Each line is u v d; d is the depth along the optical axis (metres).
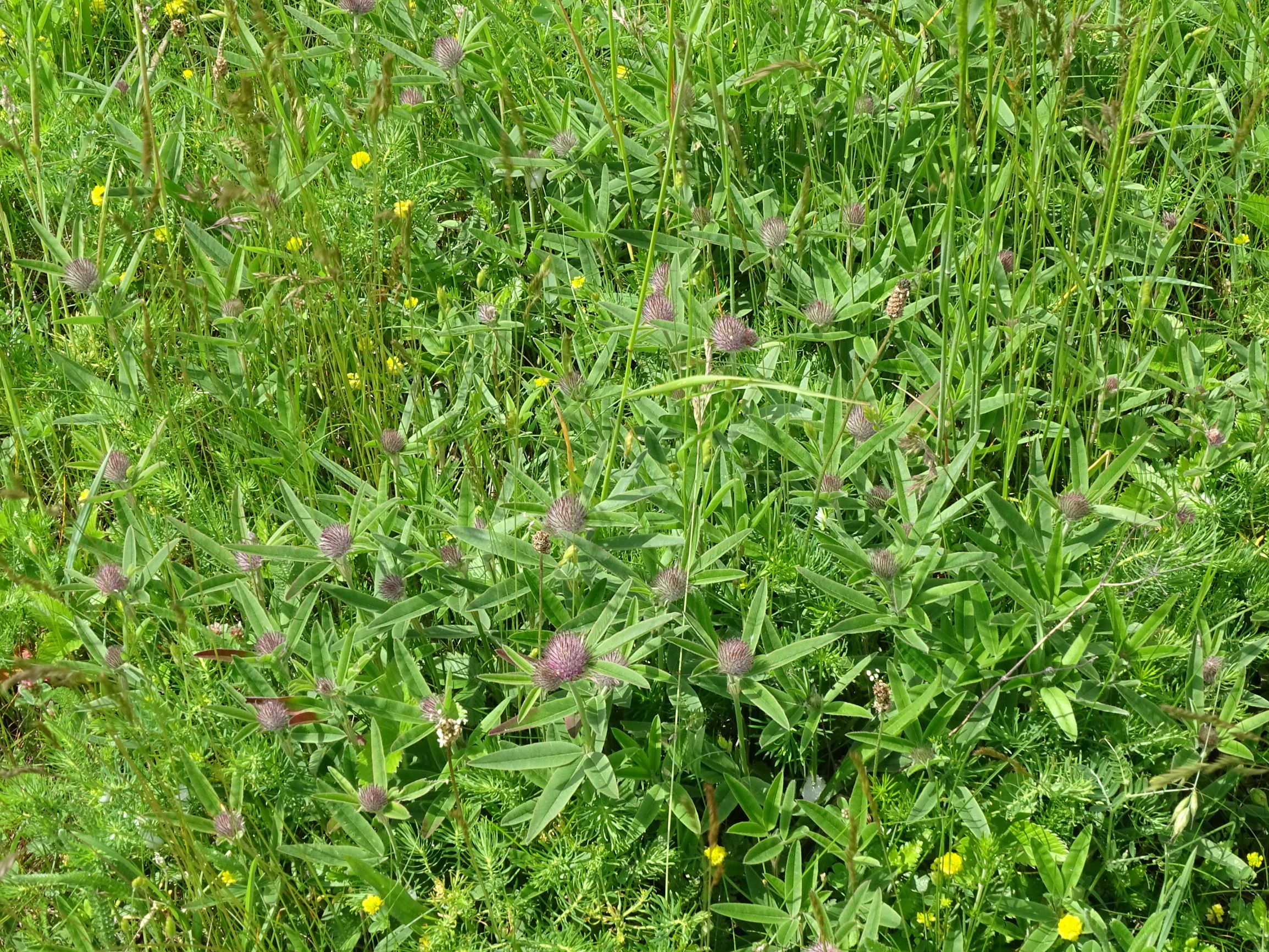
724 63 0.82
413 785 0.60
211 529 0.73
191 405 0.77
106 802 0.60
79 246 0.78
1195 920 0.57
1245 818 0.61
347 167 0.90
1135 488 0.68
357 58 0.88
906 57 0.87
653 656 0.63
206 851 0.60
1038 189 0.71
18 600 0.69
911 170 0.85
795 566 0.64
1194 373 0.74
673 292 0.66
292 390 0.76
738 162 0.72
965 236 0.77
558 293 0.81
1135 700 0.59
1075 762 0.60
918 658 0.61
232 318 0.76
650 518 0.65
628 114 0.88
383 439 0.68
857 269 0.82
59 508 0.80
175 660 0.65
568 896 0.58
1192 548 0.64
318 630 0.63
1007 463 0.68
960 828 0.59
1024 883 0.58
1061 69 0.65
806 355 0.79
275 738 0.63
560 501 0.59
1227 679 0.62
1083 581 0.63
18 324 0.89
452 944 0.56
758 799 0.61
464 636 0.65
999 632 0.64
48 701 0.67
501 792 0.60
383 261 0.85
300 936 0.58
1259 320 0.74
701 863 0.59
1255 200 0.79
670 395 0.69
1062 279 0.77
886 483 0.70
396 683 0.63
